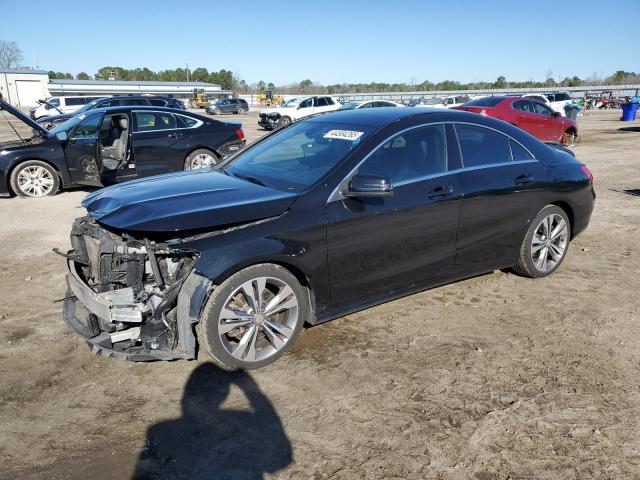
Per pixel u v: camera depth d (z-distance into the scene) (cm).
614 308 447
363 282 387
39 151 909
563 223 511
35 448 276
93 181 940
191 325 321
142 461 267
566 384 335
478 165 445
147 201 348
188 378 341
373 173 384
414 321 421
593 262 564
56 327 412
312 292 366
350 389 329
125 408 310
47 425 295
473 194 430
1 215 784
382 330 406
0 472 259
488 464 266
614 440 283
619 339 393
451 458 270
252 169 423
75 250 381
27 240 652
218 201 346
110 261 331
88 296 329
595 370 351
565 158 520
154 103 2248
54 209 827
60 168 928
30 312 440
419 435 287
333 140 411
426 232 409
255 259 332
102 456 271
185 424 296
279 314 371
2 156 891
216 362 360
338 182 369
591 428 292
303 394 324
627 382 337
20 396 321
